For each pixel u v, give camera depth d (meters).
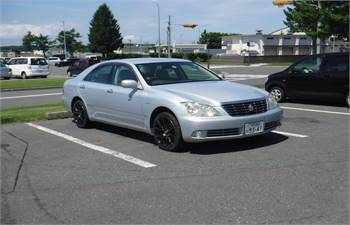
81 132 8.99
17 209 4.73
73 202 4.89
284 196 4.85
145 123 7.52
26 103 15.77
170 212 4.50
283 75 13.41
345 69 12.10
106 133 8.80
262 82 23.72
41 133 8.99
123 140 8.07
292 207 4.53
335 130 8.62
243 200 4.76
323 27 57.91
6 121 10.30
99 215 4.50
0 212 4.66
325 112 11.20
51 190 5.32
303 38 91.38
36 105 14.30
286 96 13.42
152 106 7.25
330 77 12.28
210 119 6.51
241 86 7.64
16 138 8.52
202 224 4.19
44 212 4.63
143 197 4.97
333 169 5.84
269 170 5.84
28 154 7.18
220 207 4.59
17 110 12.17
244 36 91.38
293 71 13.21
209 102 6.64
